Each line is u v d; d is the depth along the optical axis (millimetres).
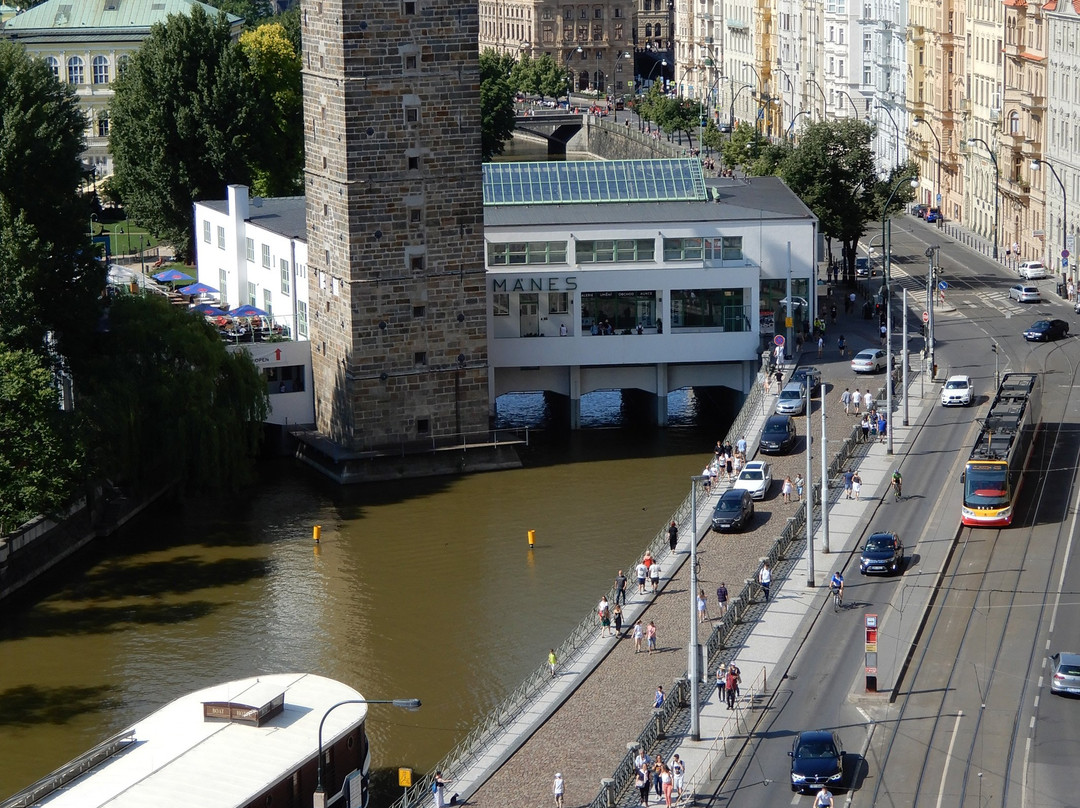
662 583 151375
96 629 149500
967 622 137375
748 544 158875
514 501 182000
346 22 182625
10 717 132875
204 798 106938
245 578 161000
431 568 162250
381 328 189625
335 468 190875
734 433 190125
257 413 185875
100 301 184000
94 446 170875
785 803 110062
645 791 111000
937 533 156625
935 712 122062
